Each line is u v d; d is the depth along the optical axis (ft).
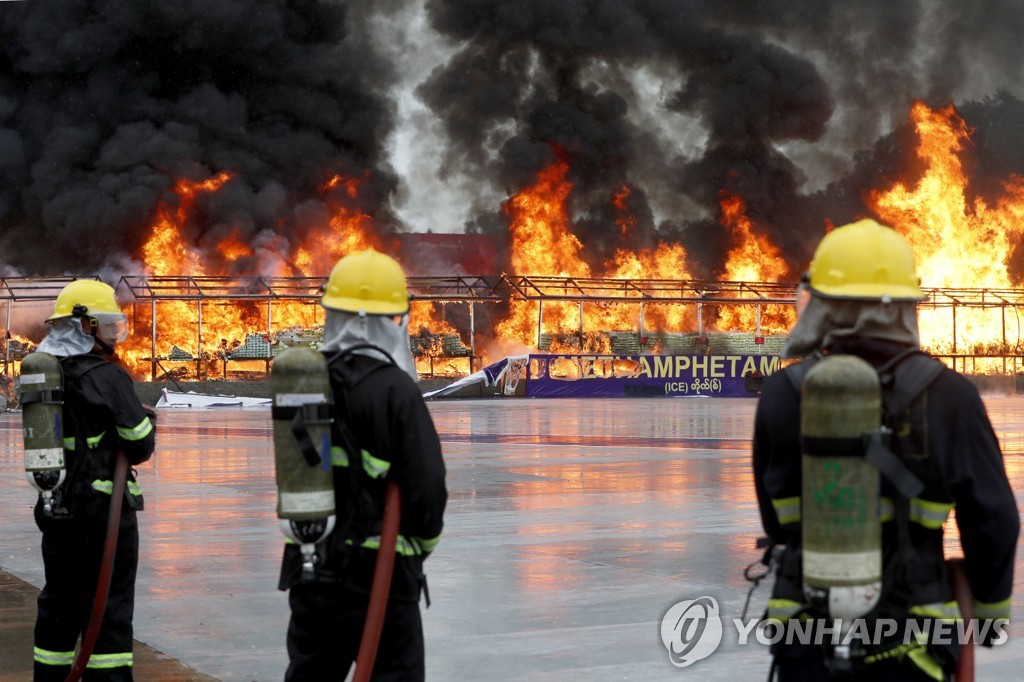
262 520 31.48
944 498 7.69
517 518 31.68
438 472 9.71
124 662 13.88
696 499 35.86
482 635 18.28
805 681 7.89
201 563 24.84
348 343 10.09
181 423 81.97
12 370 129.18
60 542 13.85
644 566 24.20
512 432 68.44
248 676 16.11
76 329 14.12
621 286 139.33
